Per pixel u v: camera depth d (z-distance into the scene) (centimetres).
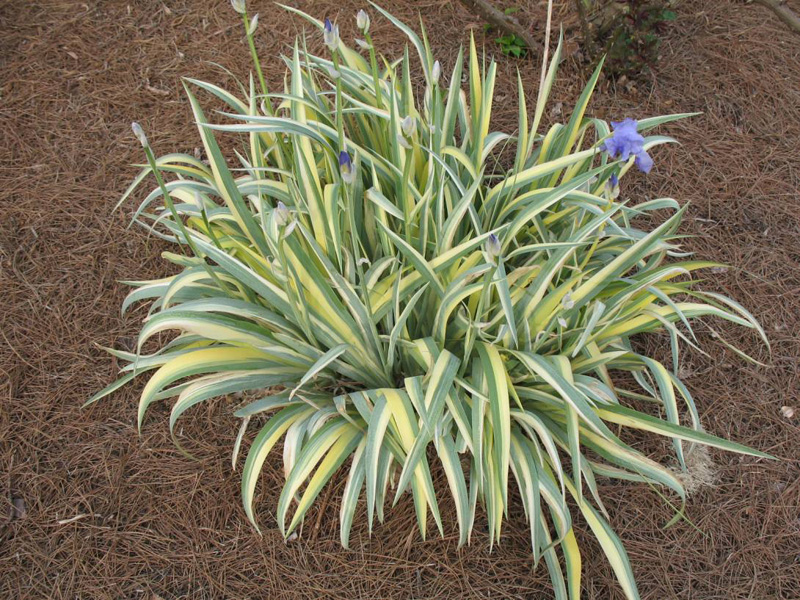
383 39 200
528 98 189
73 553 131
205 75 195
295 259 109
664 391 119
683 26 202
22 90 193
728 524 132
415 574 127
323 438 117
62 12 211
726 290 158
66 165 180
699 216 169
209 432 144
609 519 132
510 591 126
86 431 144
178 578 128
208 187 138
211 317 115
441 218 118
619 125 102
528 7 208
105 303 160
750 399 146
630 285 124
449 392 115
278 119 113
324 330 117
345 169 95
